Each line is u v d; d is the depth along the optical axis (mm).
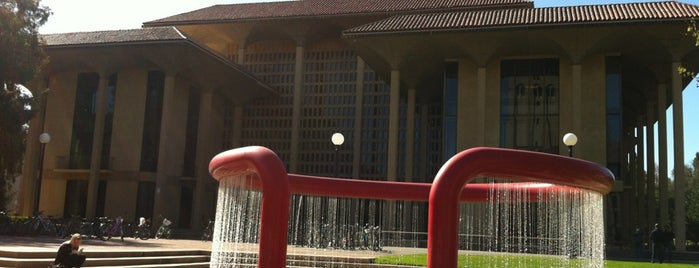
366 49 32344
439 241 6438
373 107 40812
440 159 38812
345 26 40688
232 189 9109
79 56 36938
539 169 6871
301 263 17469
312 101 42156
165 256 17047
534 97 31172
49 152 39156
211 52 35688
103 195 38094
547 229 22297
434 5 38938
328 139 41312
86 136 38719
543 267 17438
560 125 30469
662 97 32188
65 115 39312
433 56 32406
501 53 31391
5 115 28547
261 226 6664
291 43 43438
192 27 42344
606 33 28484
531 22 28406
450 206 6512
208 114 39250
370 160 40188
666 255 24297
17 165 30516
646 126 37125
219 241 9453
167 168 37469
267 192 6684
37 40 30109
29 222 24875
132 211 37344
